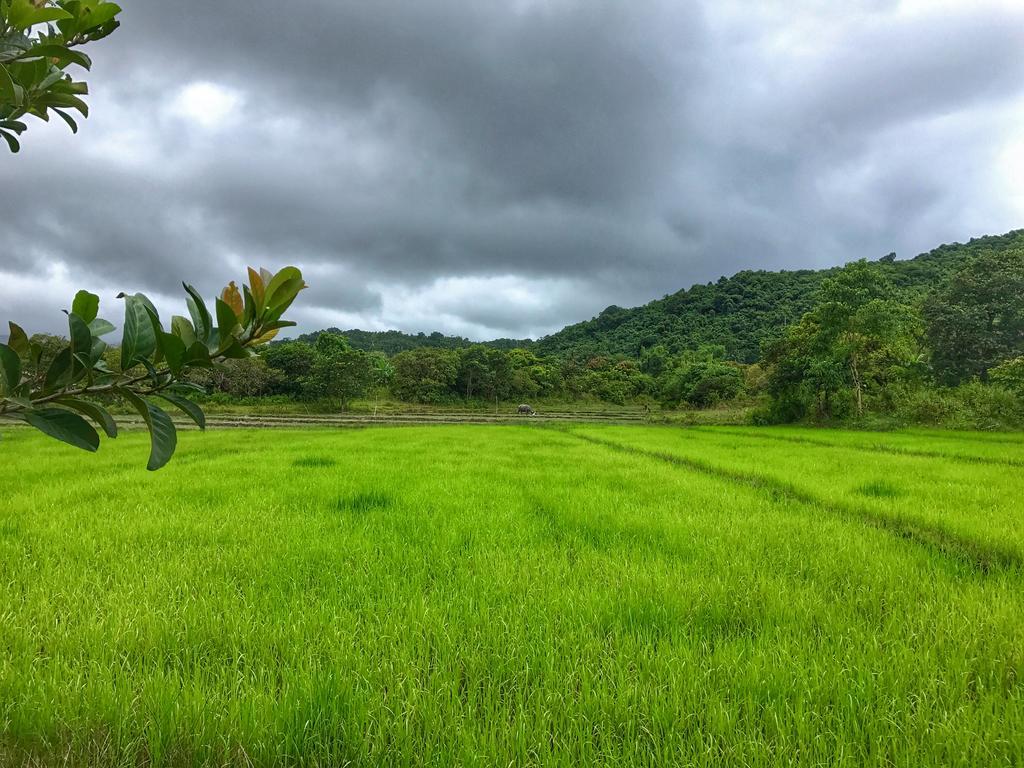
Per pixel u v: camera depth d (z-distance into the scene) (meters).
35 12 1.31
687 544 5.29
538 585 4.05
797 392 34.19
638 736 2.38
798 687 2.70
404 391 58.94
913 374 33.06
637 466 12.24
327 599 3.66
